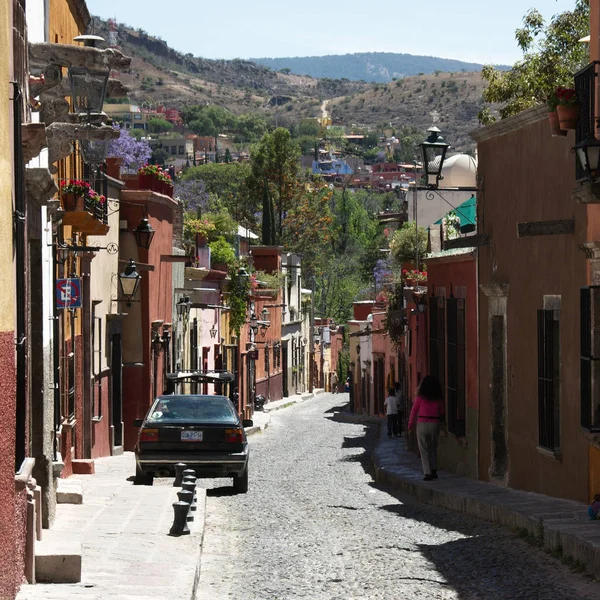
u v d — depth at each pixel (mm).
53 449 30188
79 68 24844
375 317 114500
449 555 27141
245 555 27094
